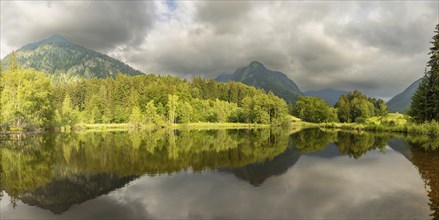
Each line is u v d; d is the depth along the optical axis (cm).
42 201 1916
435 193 1936
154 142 5422
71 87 15325
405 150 3928
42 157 3659
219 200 1859
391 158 3372
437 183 2200
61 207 1788
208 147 4603
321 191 2038
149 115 11175
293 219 1517
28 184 2356
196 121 13288
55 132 8388
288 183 2280
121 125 11425
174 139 6072
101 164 3164
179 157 3591
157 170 2833
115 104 13212
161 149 4347
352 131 8538
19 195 2059
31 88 7600
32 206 1817
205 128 11006
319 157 3553
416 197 1856
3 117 7206
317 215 1566
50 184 2347
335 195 1931
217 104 13912
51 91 8738
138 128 10775
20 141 5650
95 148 4491
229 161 3297
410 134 6425
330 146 4634
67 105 10262
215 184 2272
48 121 8494
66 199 1948
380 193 1959
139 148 4481
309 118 15725
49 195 2050
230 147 4597
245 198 1894
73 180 2467
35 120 7694
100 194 2048
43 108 7975
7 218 1616
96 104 12950
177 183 2320
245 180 2400
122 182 2378
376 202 1767
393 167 2853
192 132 8575
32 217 1623
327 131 8819
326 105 15262
